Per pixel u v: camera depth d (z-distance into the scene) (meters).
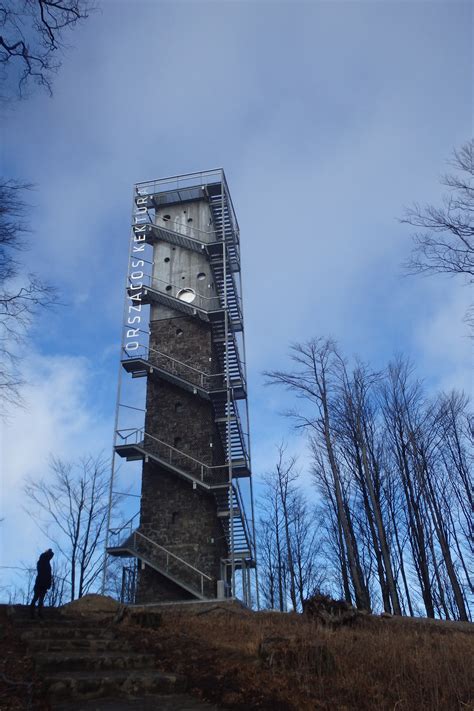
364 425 29.56
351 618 16.91
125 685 9.17
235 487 28.56
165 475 28.53
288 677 9.98
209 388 30.56
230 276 34.47
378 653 11.42
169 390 30.84
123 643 11.63
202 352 31.81
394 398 31.75
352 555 23.80
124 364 30.67
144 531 27.25
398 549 28.36
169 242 35.56
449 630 17.08
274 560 35.66
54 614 14.45
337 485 25.56
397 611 22.53
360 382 30.50
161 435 29.53
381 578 25.17
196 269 34.34
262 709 8.50
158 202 37.25
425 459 28.70
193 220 36.25
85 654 10.52
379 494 28.00
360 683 9.87
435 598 27.86
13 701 8.02
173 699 8.84
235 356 32.94
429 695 9.35
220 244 34.25
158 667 10.45
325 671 10.37
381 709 8.80
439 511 28.36
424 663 10.60
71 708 8.13
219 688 9.27
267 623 17.25
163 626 14.58
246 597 26.61
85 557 30.25
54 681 8.77
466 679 9.85
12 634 11.68
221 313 32.16
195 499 27.75
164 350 32.12
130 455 28.94
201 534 26.88
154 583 26.09
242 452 30.12
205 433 29.33
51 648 11.00
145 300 33.66
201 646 12.20
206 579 25.38
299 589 33.41
